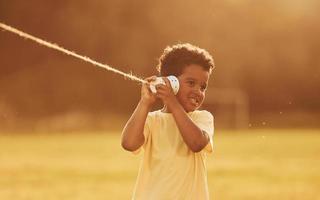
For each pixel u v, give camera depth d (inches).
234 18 1963.6
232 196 465.7
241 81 1942.7
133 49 1936.5
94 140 1157.7
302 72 1982.0
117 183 544.4
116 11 1945.1
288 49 1982.0
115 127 1630.2
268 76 1963.6
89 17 1943.9
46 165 701.9
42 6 1943.9
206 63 166.4
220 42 1952.5
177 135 165.8
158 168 163.9
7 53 1930.4
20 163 725.9
